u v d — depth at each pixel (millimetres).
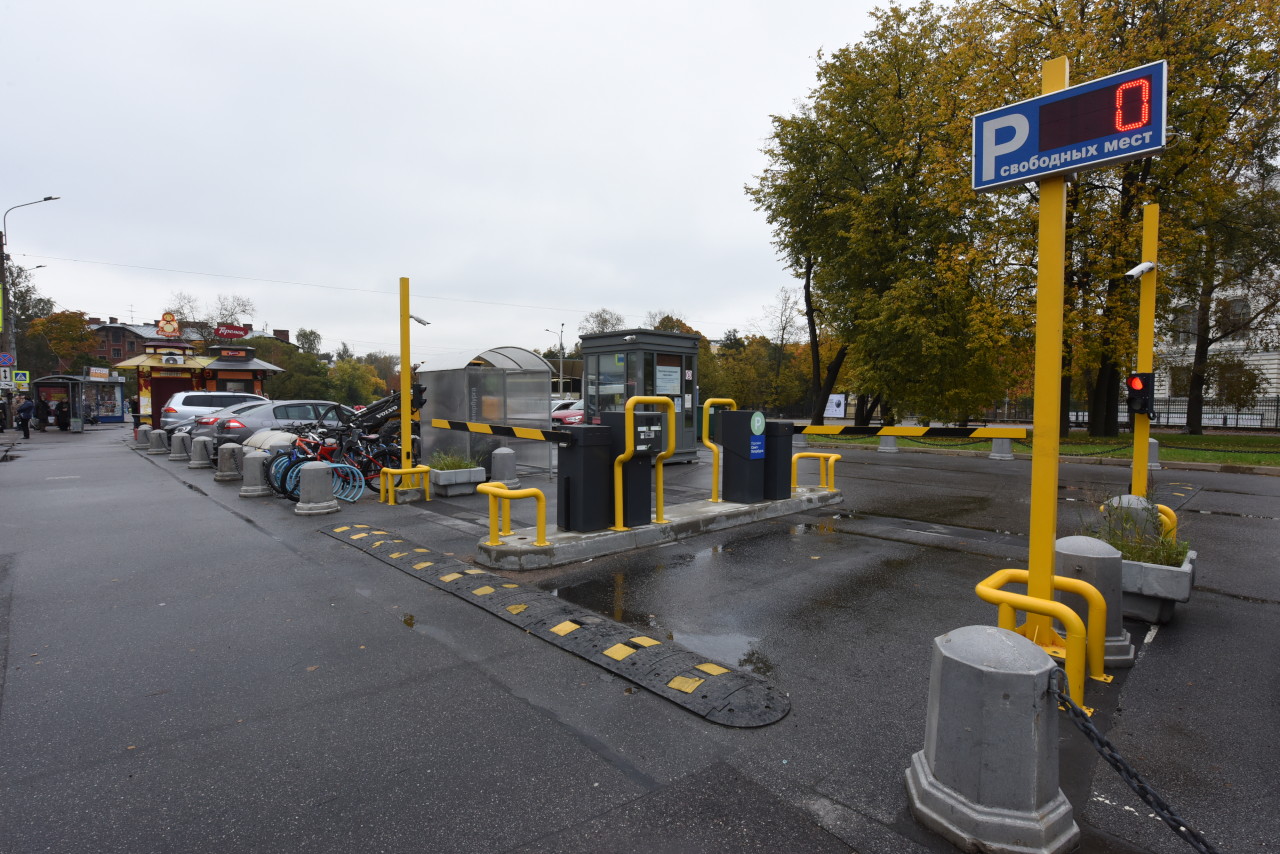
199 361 27594
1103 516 5270
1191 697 3377
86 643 4141
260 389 28469
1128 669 3719
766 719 3143
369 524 7527
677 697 3348
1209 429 30500
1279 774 2707
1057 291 2961
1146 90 2631
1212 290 22422
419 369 12477
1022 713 2172
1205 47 15258
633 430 6367
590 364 14008
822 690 3480
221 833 2373
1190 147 15750
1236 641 4137
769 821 2424
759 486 8047
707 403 8062
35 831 2375
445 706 3316
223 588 5254
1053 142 2924
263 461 9688
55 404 30938
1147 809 2494
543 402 11961
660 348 13156
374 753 2895
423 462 12109
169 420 18859
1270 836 2334
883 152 20609
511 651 3998
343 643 4125
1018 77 16312
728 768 2766
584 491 6289
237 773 2746
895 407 23109
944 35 20094
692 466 13391
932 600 4918
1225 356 25969
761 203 24453
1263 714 3203
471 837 2346
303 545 6656
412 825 2412
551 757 2852
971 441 18875
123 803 2545
